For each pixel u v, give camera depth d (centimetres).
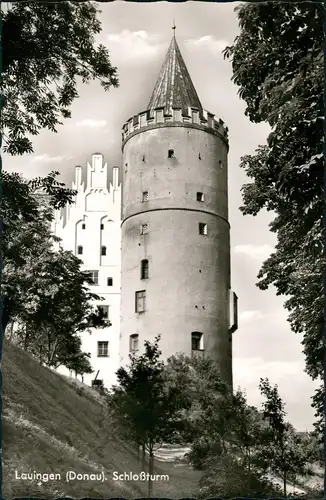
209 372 3262
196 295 4259
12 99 2506
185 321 4206
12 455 2094
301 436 2333
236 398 2702
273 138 2053
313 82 2012
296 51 2080
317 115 2002
